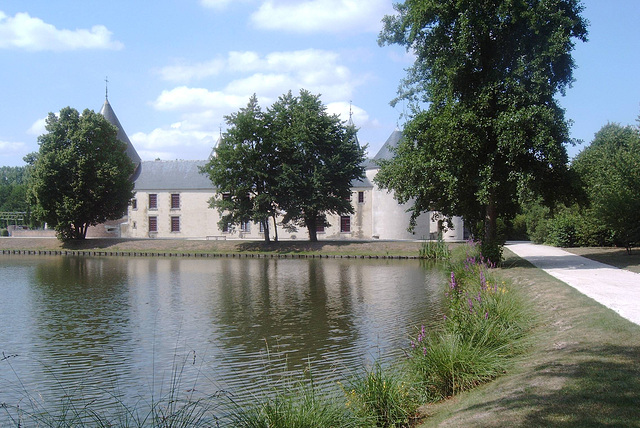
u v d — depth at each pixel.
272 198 43.47
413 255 39.53
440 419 5.89
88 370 10.68
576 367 6.45
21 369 10.80
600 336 7.91
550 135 18.41
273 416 5.74
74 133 46.69
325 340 12.76
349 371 9.23
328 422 5.77
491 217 21.38
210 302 18.70
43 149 46.84
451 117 18.98
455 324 8.91
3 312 16.94
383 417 6.36
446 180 19.12
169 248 47.22
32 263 37.00
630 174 23.41
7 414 8.05
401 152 22.45
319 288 22.34
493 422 5.12
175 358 11.48
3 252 48.28
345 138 46.06
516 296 10.50
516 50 19.31
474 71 19.80
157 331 14.09
